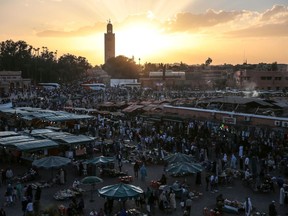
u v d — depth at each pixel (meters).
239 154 34.22
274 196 26.38
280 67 191.00
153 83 153.12
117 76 194.88
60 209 21.95
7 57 153.50
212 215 21.95
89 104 78.00
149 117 53.84
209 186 27.55
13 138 33.88
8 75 128.25
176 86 148.38
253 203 24.83
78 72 177.88
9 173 28.44
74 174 30.89
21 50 159.00
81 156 35.19
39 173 31.16
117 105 66.00
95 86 115.38
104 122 51.88
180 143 37.69
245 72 132.00
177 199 25.52
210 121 49.06
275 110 49.44
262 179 29.30
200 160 33.69
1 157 34.31
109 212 22.36
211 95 92.12
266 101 53.28
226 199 25.20
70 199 24.88
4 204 23.89
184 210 22.95
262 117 44.22
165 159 30.16
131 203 24.64
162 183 27.48
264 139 39.16
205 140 39.28
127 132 46.22
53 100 77.56
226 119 47.44
